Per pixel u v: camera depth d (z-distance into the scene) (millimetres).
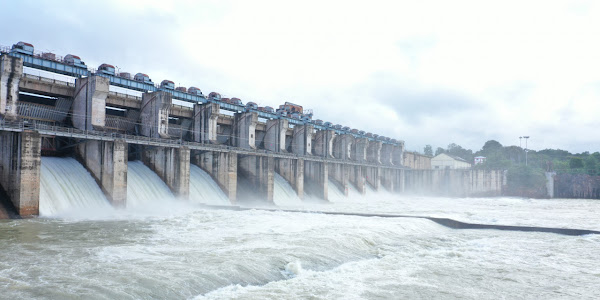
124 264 19984
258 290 17766
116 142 46125
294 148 91938
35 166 38500
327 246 25625
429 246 29812
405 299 17984
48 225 33875
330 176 96750
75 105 51469
